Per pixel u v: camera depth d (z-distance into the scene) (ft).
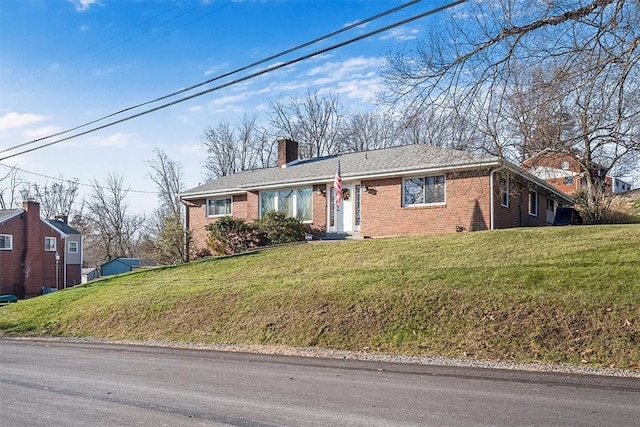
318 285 45.93
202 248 92.84
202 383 25.75
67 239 146.00
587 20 33.45
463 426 17.78
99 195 198.18
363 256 55.93
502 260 45.34
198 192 94.12
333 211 78.69
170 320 46.83
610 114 34.73
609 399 21.13
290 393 23.11
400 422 18.31
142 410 20.49
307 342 37.24
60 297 63.67
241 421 18.69
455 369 27.99
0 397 23.45
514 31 35.70
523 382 24.56
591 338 30.19
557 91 34.78
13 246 128.77
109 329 48.62
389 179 72.54
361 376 26.91
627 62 31.78
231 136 169.99
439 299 38.09
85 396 23.31
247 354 35.12
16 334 51.47
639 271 36.88
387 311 38.22
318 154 159.33
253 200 86.99
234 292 49.21
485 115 39.45
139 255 199.31
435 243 56.24
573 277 37.78
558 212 83.61
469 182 65.77
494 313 34.78
